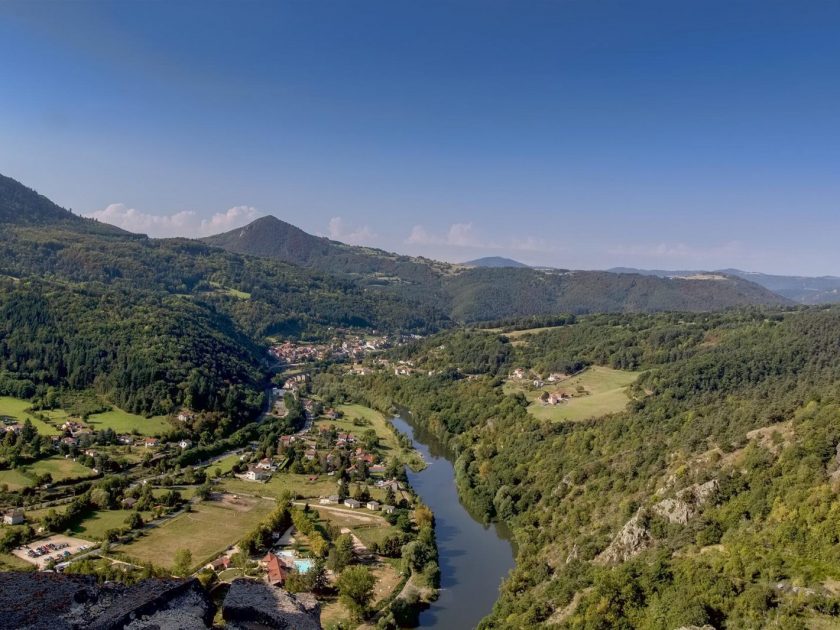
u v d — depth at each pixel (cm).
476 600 8312
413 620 7725
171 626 2484
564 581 7431
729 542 6291
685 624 5097
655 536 7294
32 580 2575
